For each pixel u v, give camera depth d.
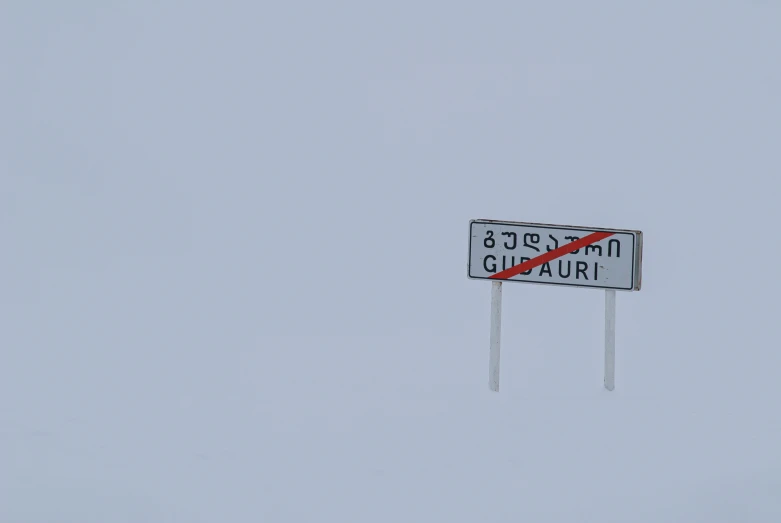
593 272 6.98
